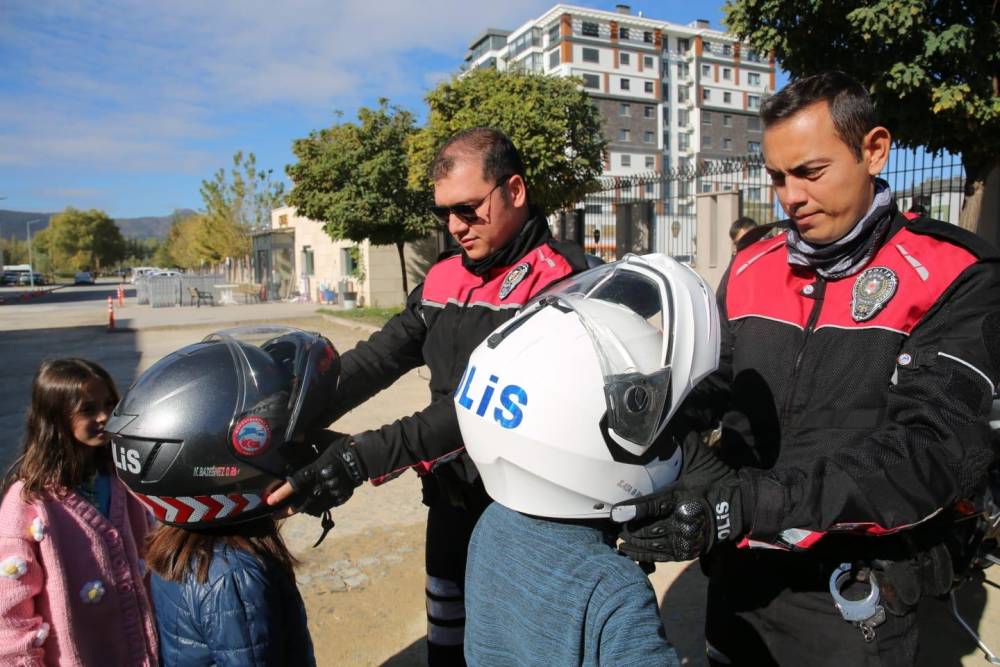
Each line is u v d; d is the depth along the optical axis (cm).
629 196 1328
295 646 161
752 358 157
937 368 125
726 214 906
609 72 7669
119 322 1798
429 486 200
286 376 149
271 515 152
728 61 8281
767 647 155
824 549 143
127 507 196
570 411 114
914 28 520
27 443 182
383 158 1435
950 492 116
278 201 3825
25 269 6862
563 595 112
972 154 595
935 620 291
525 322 131
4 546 170
